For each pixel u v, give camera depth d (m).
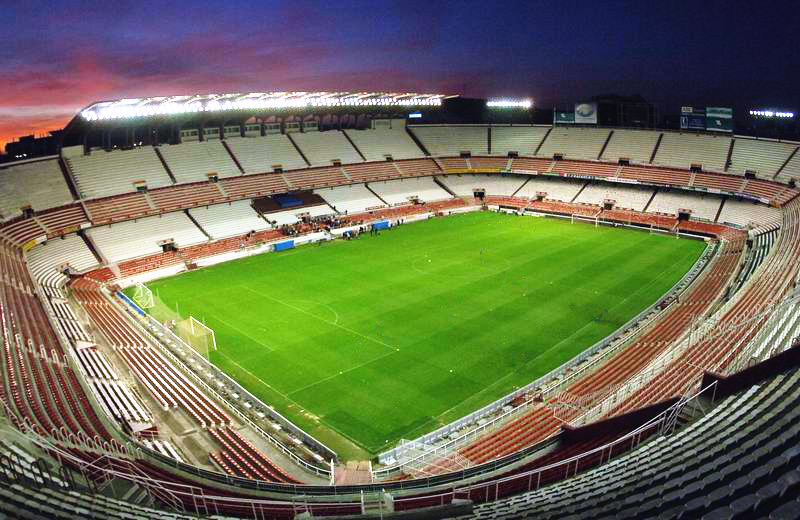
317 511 21.52
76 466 20.95
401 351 43.78
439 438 32.41
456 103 129.00
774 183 79.38
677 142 94.94
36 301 48.97
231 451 30.59
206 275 65.56
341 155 101.75
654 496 15.50
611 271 62.28
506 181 106.88
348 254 72.00
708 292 51.97
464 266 64.94
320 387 38.84
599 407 31.22
